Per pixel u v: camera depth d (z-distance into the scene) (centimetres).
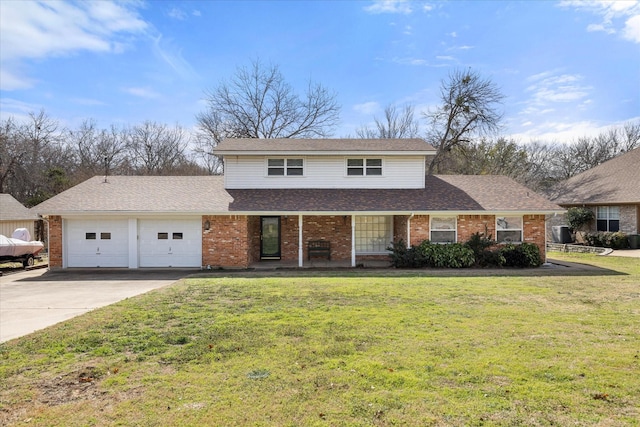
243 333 600
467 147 3419
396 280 1150
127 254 1541
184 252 1538
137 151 4016
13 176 3278
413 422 340
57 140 3597
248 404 375
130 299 874
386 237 1791
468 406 367
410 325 642
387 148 1720
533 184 3700
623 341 557
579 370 450
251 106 3478
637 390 399
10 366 477
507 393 394
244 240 1522
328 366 466
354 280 1156
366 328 625
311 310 755
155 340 572
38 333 616
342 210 1509
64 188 3077
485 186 1781
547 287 1013
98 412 362
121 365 479
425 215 1547
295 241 1772
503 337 575
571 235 2483
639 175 2292
